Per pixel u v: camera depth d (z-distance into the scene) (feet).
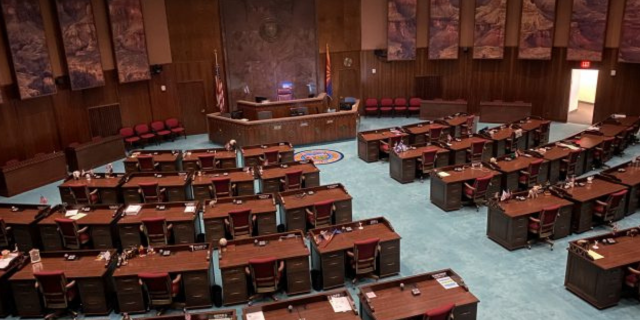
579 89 90.79
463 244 40.68
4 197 55.57
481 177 45.78
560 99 76.43
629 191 43.96
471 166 49.90
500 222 39.88
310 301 27.40
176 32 76.33
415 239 41.70
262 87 84.23
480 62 81.51
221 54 80.02
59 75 63.46
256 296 33.78
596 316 31.04
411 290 28.12
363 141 62.69
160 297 31.91
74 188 47.42
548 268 36.68
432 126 66.28
